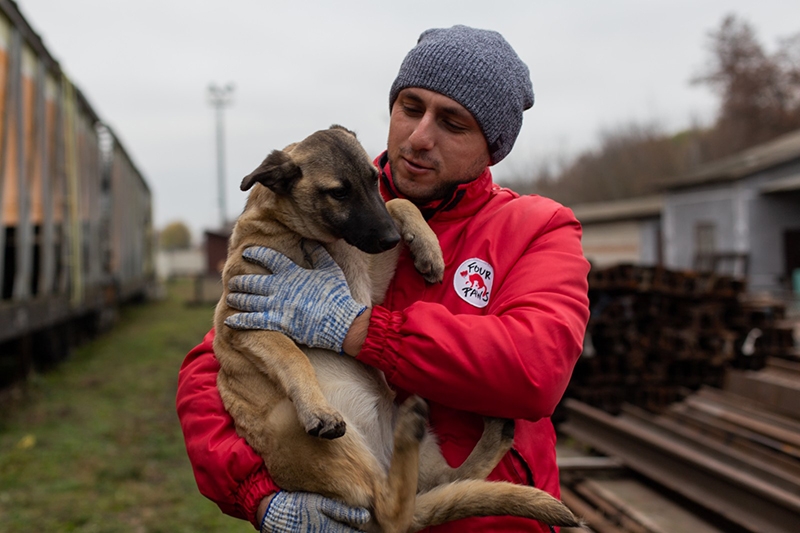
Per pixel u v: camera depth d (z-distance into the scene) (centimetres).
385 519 218
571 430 652
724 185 2200
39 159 958
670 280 738
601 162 4944
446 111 221
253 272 246
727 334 721
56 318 1034
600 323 727
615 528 438
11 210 842
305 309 222
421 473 225
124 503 591
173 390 1030
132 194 2167
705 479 442
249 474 221
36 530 532
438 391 197
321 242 258
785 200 2159
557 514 203
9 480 630
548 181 5109
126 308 2472
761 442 515
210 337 264
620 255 2842
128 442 766
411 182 233
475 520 211
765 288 2084
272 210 258
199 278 2653
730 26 4381
